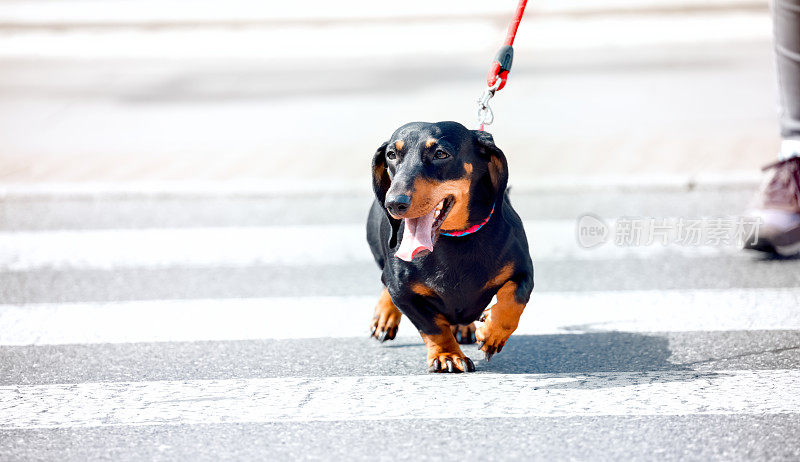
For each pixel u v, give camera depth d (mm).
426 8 22734
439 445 4906
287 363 6320
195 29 22031
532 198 10508
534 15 21625
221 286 8164
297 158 12164
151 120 14359
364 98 15320
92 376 6145
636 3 21984
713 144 12023
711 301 7426
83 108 15211
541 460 4707
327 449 4891
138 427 5242
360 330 7004
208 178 11438
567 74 16469
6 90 16516
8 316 7480
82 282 8336
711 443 4848
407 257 5473
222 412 5445
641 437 4941
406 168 5527
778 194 8500
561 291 7832
